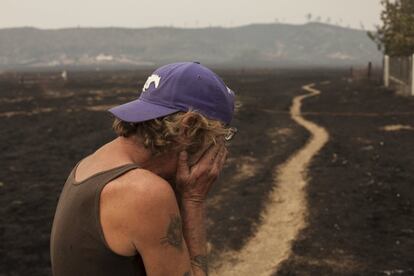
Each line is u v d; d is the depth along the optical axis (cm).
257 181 1065
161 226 120
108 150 134
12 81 6319
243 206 895
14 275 620
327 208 869
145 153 134
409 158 1233
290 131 1761
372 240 720
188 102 130
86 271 124
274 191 991
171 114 130
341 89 3706
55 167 1227
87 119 2072
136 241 120
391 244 702
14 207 887
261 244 730
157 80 134
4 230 769
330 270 631
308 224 795
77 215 123
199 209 139
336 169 1156
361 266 638
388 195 927
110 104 2775
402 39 2881
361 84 4053
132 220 118
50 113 2328
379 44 3625
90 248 122
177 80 131
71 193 129
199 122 129
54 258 133
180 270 125
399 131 1672
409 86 2816
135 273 125
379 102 2597
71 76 8288
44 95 3584
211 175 137
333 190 978
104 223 120
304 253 688
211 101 132
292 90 4094
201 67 136
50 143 1569
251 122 1991
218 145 139
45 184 1055
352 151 1355
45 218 830
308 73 9044
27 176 1129
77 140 1611
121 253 121
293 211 866
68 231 125
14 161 1298
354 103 2655
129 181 121
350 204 885
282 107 2608
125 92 3769
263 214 855
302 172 1145
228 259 686
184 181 137
